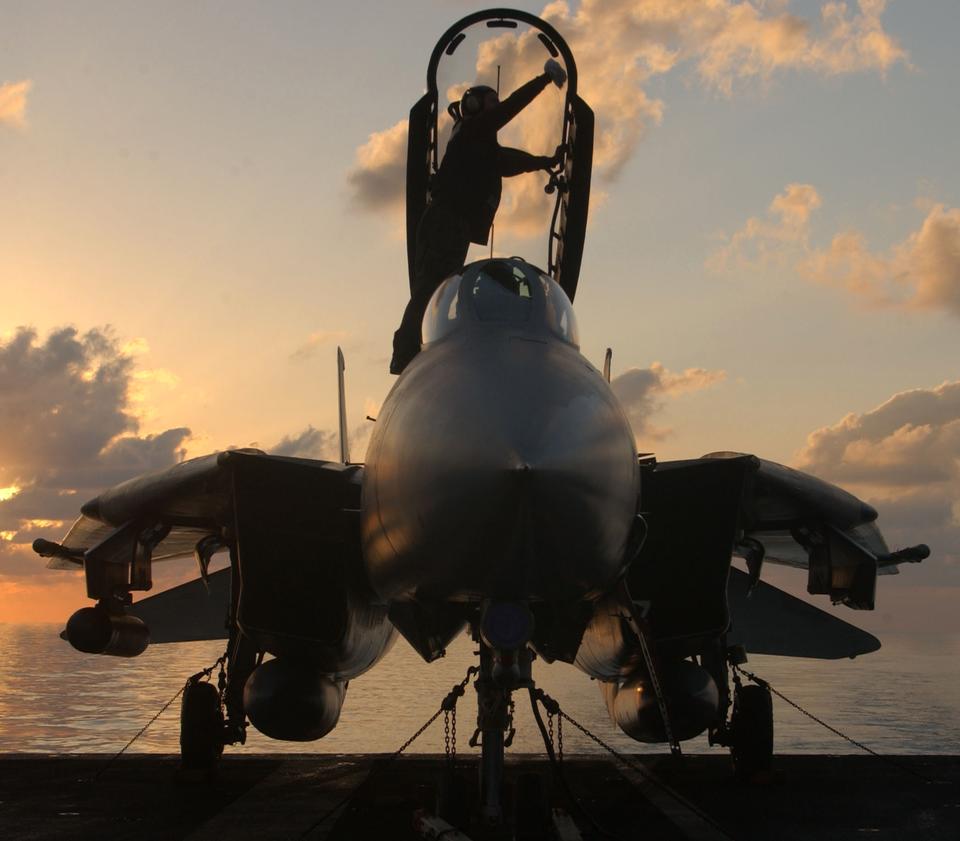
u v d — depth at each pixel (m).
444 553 5.40
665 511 7.77
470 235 8.67
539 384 5.62
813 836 6.87
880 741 37.22
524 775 6.45
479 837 6.55
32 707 56.09
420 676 94.88
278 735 8.09
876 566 8.35
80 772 9.50
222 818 7.48
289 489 7.49
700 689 8.26
